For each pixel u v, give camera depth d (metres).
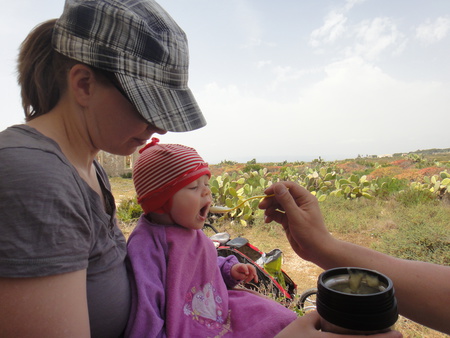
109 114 1.00
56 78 1.02
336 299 0.71
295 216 1.36
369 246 6.55
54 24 1.04
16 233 0.75
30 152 0.84
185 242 1.41
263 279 3.39
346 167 24.86
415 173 15.80
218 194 8.65
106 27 0.94
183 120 1.02
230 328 1.34
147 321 1.15
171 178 1.42
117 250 1.15
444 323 1.17
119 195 13.86
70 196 0.86
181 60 1.06
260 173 16.31
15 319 0.75
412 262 1.29
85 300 0.87
